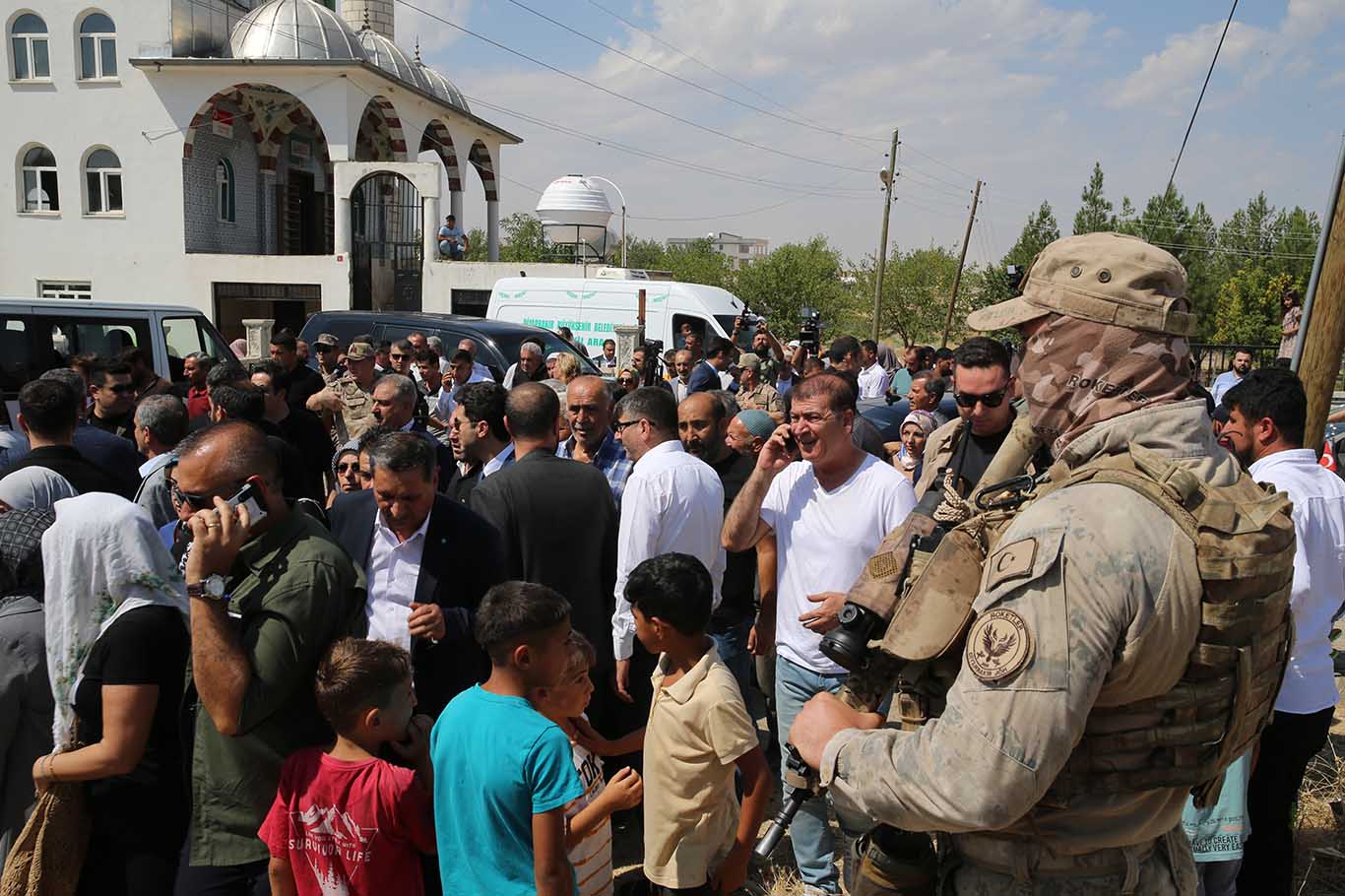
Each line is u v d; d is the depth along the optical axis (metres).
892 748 1.49
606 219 26.47
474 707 2.54
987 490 1.69
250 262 24.81
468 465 5.54
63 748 2.74
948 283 52.00
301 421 6.74
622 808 2.69
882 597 1.64
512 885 2.46
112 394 6.45
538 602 2.58
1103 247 1.59
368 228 27.12
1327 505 3.22
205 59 23.73
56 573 2.74
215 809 2.68
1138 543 1.40
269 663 2.52
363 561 3.33
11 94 25.19
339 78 23.94
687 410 4.93
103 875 2.81
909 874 1.77
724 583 4.44
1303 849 3.99
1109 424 1.55
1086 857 1.55
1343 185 4.61
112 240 25.31
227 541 2.50
